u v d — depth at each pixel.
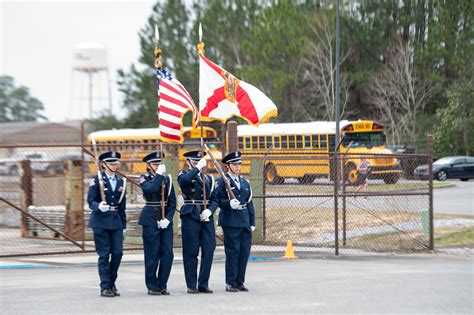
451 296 23.12
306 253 35.59
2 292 24.23
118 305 21.75
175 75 136.12
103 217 23.72
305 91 121.88
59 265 31.42
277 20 120.31
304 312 20.48
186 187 24.53
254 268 30.42
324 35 121.38
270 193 58.31
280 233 42.38
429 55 119.25
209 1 139.50
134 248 33.91
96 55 181.50
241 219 24.64
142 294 24.05
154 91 138.25
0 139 149.25
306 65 121.25
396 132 106.19
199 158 24.70
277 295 23.52
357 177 54.72
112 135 94.00
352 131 77.31
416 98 118.25
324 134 79.19
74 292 24.27
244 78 117.44
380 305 21.53
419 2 128.25
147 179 24.38
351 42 124.38
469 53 120.00
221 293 24.20
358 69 124.56
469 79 118.31
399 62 117.44
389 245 38.22
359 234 41.38
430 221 37.28
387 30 127.69
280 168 64.38
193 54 135.38
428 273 28.70
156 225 24.03
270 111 29.39
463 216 50.16
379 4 129.88
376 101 114.06
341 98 122.44
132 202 42.66
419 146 107.06
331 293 23.78
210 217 24.45
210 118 28.69
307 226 44.41
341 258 33.91
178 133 27.02
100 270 23.59
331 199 58.75
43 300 22.64
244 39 125.19
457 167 88.94
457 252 36.53
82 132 33.94
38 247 37.97
